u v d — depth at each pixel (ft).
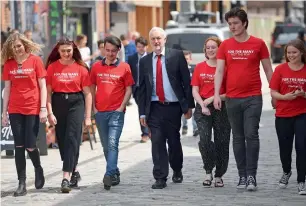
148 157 54.75
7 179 46.93
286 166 41.34
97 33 135.44
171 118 42.16
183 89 42.29
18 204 38.73
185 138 65.21
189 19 107.96
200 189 41.75
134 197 39.81
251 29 215.31
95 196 40.27
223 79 41.60
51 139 60.08
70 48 41.37
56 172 48.67
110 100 42.32
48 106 41.70
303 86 39.88
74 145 41.75
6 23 98.84
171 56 41.98
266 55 40.42
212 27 93.45
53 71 41.70
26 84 40.68
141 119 42.34
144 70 42.14
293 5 271.28
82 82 41.86
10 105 40.88
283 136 40.65
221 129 42.19
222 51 40.65
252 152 40.60
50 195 40.91
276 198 38.91
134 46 96.73
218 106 40.50
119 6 143.23
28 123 40.91
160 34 41.88
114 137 42.22
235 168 48.60
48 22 111.34
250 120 40.37
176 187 42.47
